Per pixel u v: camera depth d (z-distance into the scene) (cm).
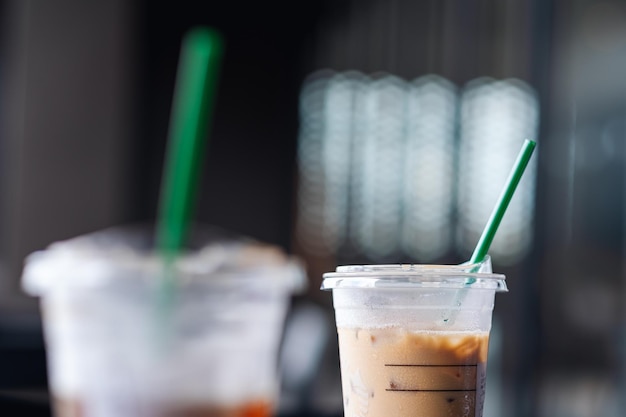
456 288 81
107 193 545
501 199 86
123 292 99
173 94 561
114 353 100
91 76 545
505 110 524
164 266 99
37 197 535
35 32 538
